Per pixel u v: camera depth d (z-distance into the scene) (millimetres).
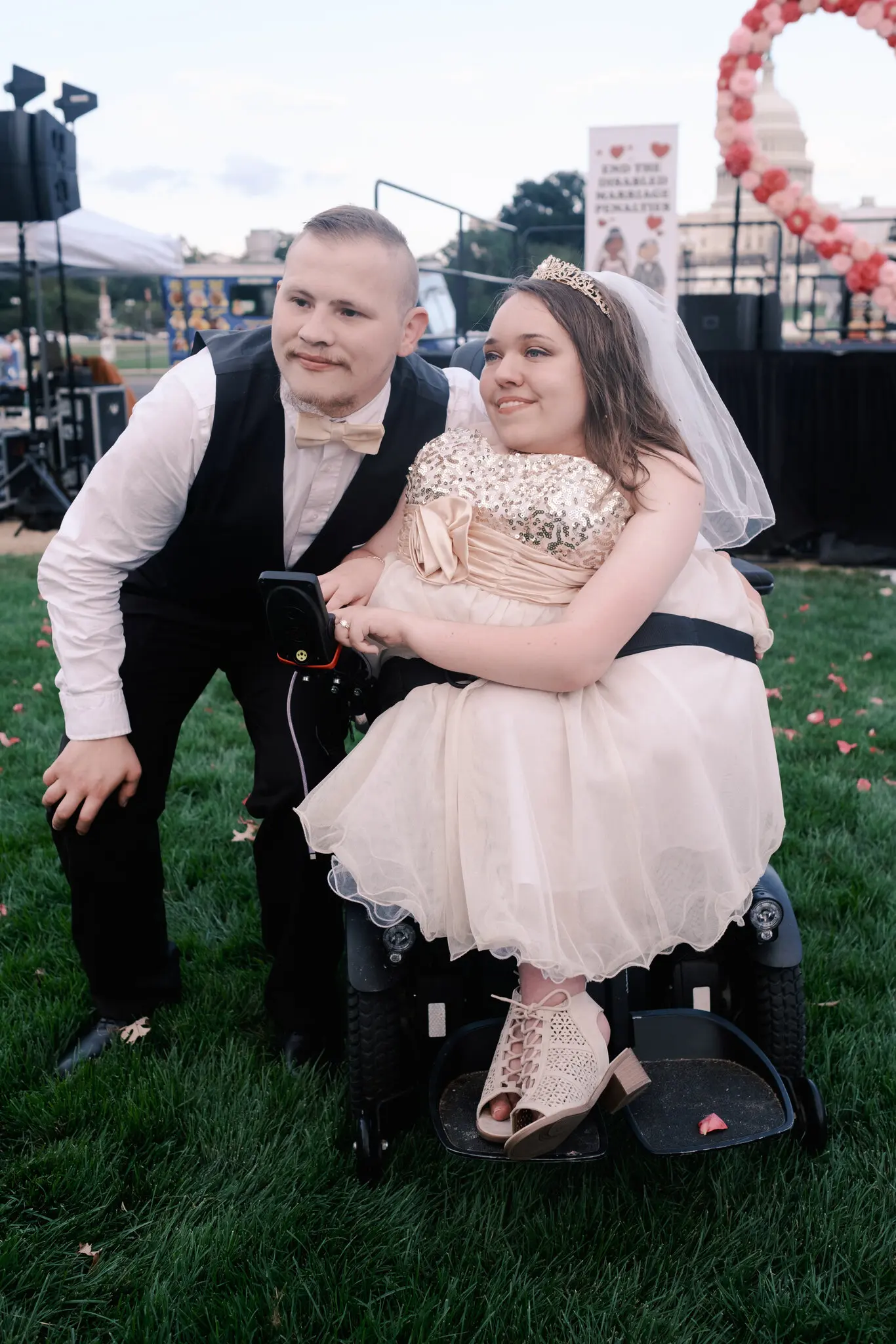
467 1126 1737
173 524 1999
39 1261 1747
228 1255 1736
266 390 1890
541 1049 1673
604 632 1676
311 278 1739
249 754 3922
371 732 1809
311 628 1695
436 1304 1655
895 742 4105
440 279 10305
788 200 6270
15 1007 2436
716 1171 1938
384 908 1793
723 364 8273
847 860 3127
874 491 8164
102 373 11164
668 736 1689
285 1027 2293
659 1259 1745
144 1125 2033
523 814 1637
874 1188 1882
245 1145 1988
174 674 2172
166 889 3002
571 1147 1682
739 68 5996
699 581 1899
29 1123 2066
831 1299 1679
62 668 2008
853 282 6191
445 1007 1954
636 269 8570
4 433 10234
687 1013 1902
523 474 1793
